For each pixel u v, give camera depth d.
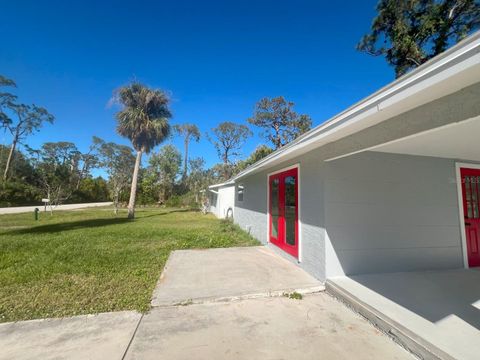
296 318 2.55
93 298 3.02
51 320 2.49
